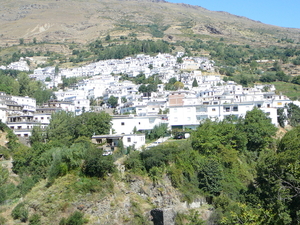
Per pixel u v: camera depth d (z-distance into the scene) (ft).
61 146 345.92
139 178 297.94
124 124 399.03
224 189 292.40
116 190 290.76
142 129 399.85
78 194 279.90
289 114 442.50
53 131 382.01
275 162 263.08
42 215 269.64
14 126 434.30
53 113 436.76
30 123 441.27
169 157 305.94
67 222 264.52
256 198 271.28
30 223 265.54
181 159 308.60
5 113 466.70
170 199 285.43
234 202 279.90
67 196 278.26
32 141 380.78
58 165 297.94
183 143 327.26
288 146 284.41
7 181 306.35
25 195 290.15
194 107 418.72
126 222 274.57
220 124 360.28
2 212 277.23
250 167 327.88
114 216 276.82
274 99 464.65
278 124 422.82
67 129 388.57
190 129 392.27
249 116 372.79
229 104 417.49
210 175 296.92
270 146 353.92
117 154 323.16
